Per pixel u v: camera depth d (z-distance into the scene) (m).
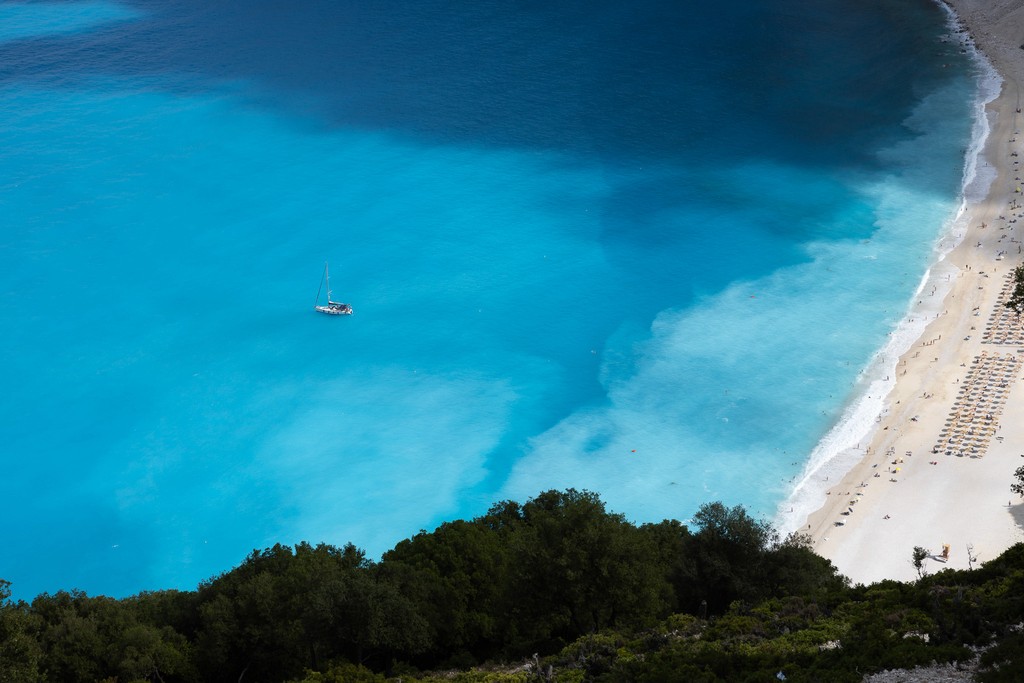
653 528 100.81
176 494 160.25
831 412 164.00
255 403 179.12
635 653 73.50
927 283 192.50
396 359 188.38
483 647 89.06
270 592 87.50
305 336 194.50
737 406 168.38
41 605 90.38
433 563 90.94
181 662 85.00
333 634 83.00
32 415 176.62
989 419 152.75
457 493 157.25
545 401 175.88
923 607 71.19
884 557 127.56
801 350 180.00
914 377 167.00
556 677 71.25
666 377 178.12
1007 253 197.50
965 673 59.00
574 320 195.62
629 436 165.50
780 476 151.50
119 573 147.38
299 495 158.88
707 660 67.44
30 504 159.50
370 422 173.62
